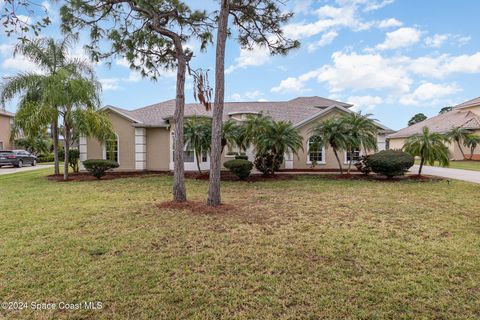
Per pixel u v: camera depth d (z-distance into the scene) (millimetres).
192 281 3848
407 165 13406
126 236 5582
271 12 9180
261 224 6391
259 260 4488
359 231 5887
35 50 13773
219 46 7828
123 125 17781
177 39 8398
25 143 28375
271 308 3266
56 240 5375
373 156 14273
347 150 14078
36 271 4129
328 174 15578
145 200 9078
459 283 3766
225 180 13781
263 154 14328
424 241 5301
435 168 19891
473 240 5352
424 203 8523
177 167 8492
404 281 3822
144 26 9258
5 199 9344
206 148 13836
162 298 3457
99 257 4609
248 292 3586
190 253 4762
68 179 14336
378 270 4137
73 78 13648
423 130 14242
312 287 3674
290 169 17391
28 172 19109
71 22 8328
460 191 10523
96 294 3545
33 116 13133
